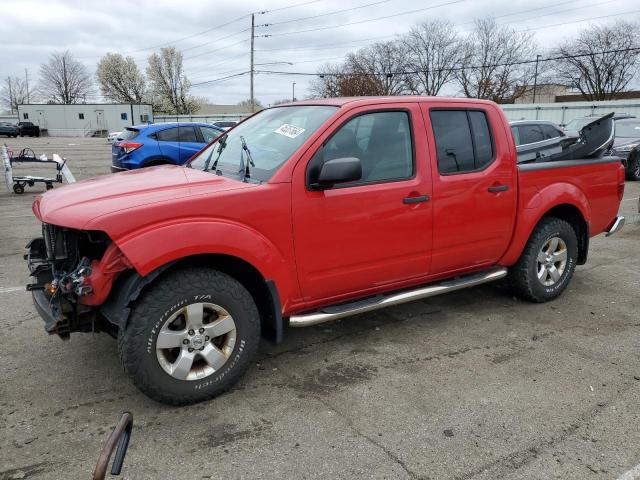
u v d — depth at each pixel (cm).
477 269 455
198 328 311
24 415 309
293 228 334
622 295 528
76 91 9881
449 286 427
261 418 309
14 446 280
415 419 309
